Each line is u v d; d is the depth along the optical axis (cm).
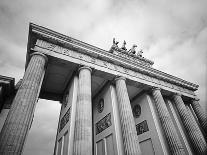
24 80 2147
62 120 3067
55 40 2808
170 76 4219
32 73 2233
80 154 1927
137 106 4066
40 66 2375
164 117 3241
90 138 2116
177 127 3719
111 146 2748
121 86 3089
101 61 3241
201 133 3681
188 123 3653
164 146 3075
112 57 3353
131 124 2588
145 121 3653
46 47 2694
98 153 3091
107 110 3216
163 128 3188
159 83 3947
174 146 2878
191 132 3541
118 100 2966
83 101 2417
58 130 3155
